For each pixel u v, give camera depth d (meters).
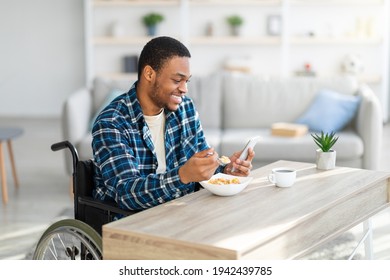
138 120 2.75
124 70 8.15
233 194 2.69
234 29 7.97
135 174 2.62
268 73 8.11
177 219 2.37
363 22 7.84
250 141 2.90
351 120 5.23
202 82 5.59
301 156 4.91
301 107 5.45
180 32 8.14
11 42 8.80
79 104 5.15
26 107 8.92
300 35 7.98
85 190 2.83
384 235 4.09
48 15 8.71
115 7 8.17
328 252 3.75
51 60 8.79
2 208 4.85
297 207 2.53
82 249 2.64
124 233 2.25
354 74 7.79
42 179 5.71
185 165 2.50
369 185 2.91
